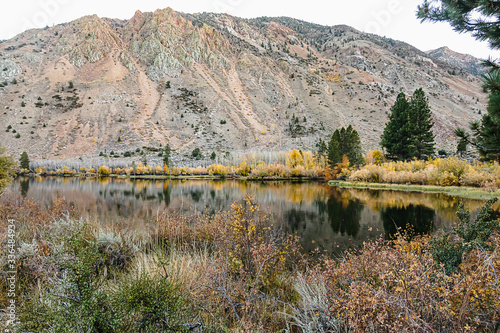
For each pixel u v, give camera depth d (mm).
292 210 16922
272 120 152000
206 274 3131
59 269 2482
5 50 181625
